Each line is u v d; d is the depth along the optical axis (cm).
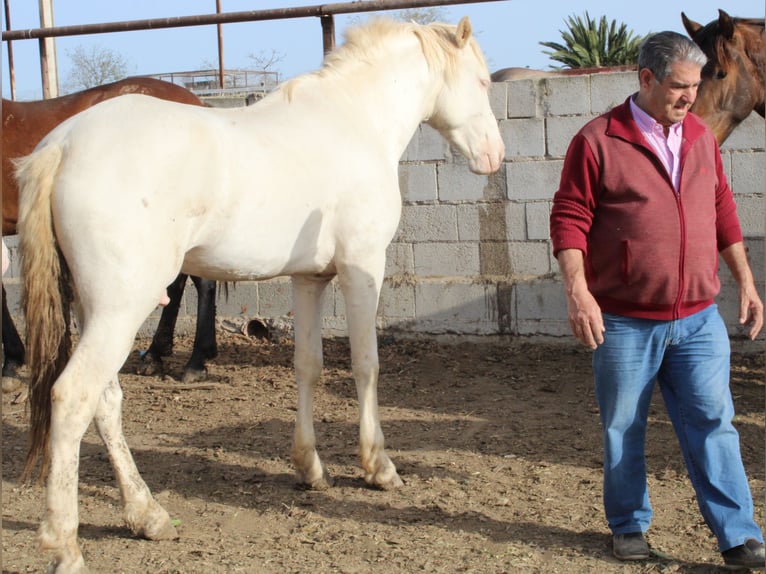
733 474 310
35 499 396
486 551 333
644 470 325
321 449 477
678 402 316
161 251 308
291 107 380
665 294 302
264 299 771
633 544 322
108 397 340
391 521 367
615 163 301
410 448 475
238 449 477
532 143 708
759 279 673
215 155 328
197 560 325
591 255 313
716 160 312
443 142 725
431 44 432
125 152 304
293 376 657
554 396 589
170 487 413
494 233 723
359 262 384
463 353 706
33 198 299
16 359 633
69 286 311
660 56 290
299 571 315
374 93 412
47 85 802
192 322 781
